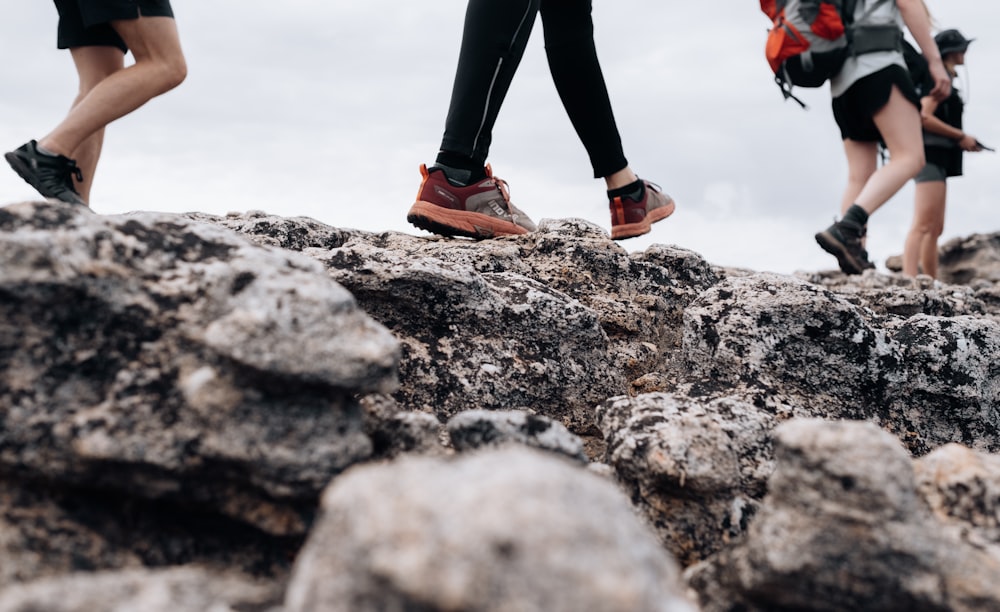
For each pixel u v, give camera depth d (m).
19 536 1.51
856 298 3.82
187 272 1.74
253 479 1.60
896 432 2.64
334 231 3.26
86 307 1.65
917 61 5.76
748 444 2.20
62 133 3.01
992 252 9.40
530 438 1.89
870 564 1.47
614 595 1.05
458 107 3.09
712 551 1.96
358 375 1.63
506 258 3.16
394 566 1.09
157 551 1.61
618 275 3.29
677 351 3.01
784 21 4.67
